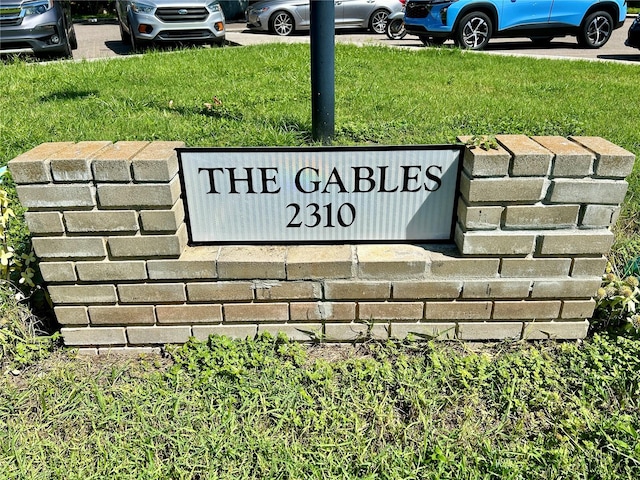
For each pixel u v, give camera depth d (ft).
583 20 34.76
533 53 33.27
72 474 6.02
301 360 7.47
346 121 13.73
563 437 6.31
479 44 32.96
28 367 7.64
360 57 25.36
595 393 6.97
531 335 7.90
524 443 6.37
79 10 85.92
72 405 6.90
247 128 13.03
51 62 24.72
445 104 16.12
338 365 7.38
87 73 21.08
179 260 7.31
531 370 7.30
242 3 68.85
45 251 7.22
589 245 7.22
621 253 9.51
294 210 7.45
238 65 22.74
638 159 12.37
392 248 7.60
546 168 6.75
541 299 7.63
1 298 8.02
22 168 6.68
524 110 15.72
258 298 7.58
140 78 19.98
